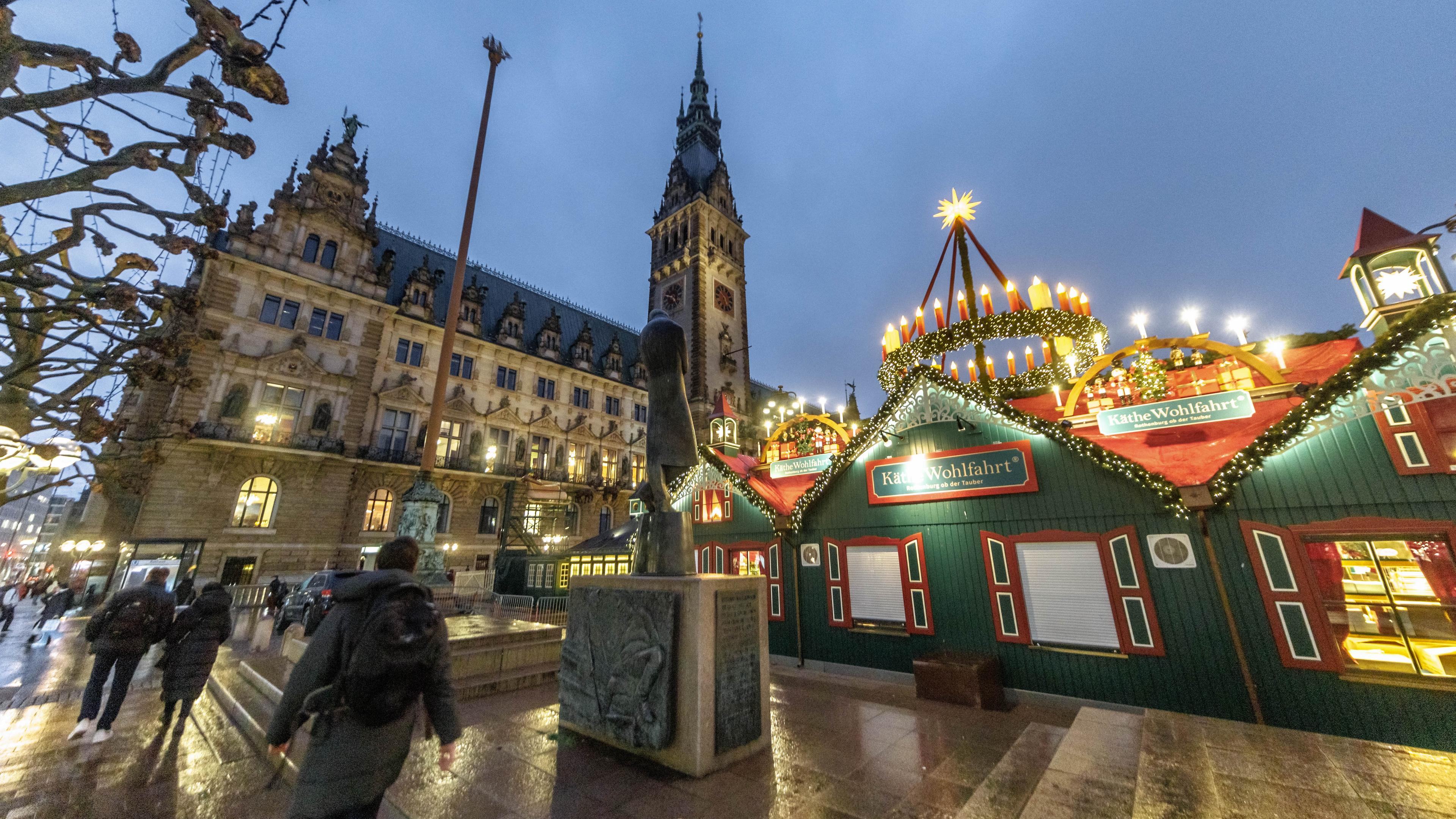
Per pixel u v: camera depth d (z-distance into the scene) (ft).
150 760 17.88
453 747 9.32
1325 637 22.81
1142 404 29.04
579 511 146.61
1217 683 24.66
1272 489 24.67
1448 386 21.42
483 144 73.56
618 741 17.03
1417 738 20.61
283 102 17.66
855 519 37.47
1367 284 28.17
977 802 13.87
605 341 188.75
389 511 109.09
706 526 46.01
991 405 32.71
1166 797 12.98
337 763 8.41
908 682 32.91
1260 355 31.48
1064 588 29.25
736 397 185.68
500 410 133.08
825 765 16.94
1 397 18.74
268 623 39.70
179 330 19.61
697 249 190.80
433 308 128.67
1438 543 21.40
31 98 14.35
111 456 21.97
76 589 91.25
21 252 18.47
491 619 35.04
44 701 26.16
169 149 17.24
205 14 15.62
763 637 18.95
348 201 116.67
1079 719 19.97
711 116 248.73
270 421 95.40
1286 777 13.91
